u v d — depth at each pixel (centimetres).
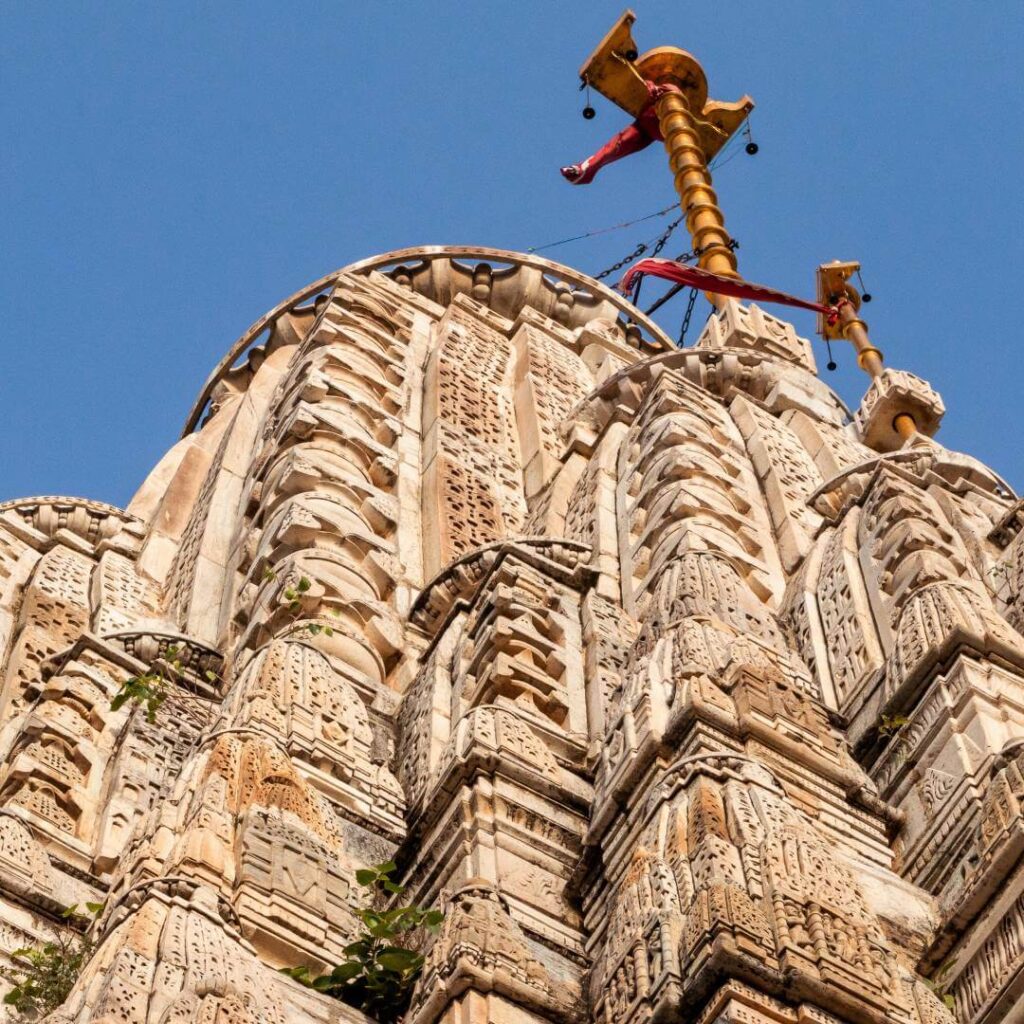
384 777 2239
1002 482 2903
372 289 3809
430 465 3262
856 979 1711
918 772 2111
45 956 1997
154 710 2467
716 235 5209
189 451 3628
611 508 2897
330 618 2564
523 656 2366
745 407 3281
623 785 2017
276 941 1877
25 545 3247
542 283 4197
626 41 5616
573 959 1959
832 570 2519
